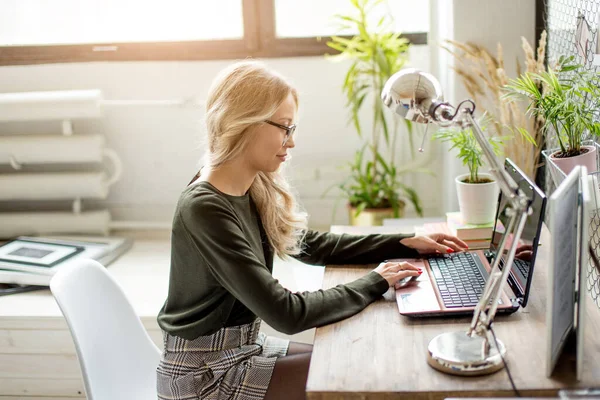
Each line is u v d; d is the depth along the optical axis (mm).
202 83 3359
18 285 2871
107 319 1850
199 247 1637
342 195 3369
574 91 1878
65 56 3377
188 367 1694
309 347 1886
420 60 3275
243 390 1651
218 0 3307
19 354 2662
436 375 1378
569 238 1346
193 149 3424
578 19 2074
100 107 3260
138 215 3520
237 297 1620
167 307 1762
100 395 1739
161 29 3359
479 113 2742
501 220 1846
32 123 3426
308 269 2887
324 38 3285
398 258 1988
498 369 1379
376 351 1482
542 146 2633
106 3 3350
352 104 3332
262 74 1681
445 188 3227
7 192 3359
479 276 1782
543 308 1629
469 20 2736
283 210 1900
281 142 1703
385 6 3248
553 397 1300
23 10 3379
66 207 3494
